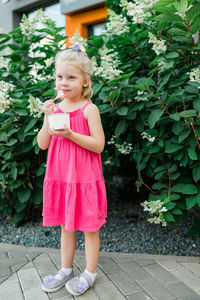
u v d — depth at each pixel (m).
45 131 1.51
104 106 1.91
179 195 1.94
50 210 1.48
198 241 2.13
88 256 1.51
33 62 2.59
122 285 1.55
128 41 2.24
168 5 1.77
